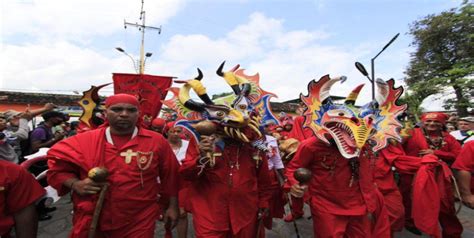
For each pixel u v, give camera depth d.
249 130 2.47
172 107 2.60
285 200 3.17
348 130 2.62
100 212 2.04
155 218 2.23
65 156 2.06
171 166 2.38
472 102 16.02
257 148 2.55
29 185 2.00
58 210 4.91
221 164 2.47
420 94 17.78
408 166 3.53
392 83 3.33
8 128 4.64
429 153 3.70
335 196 2.77
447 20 17.12
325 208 2.78
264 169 2.68
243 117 2.33
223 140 2.51
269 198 2.75
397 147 3.72
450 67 17.28
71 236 2.05
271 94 2.78
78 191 1.97
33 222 2.00
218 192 2.45
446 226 3.66
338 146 2.56
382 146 3.10
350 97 2.94
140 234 2.11
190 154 2.45
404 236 4.04
